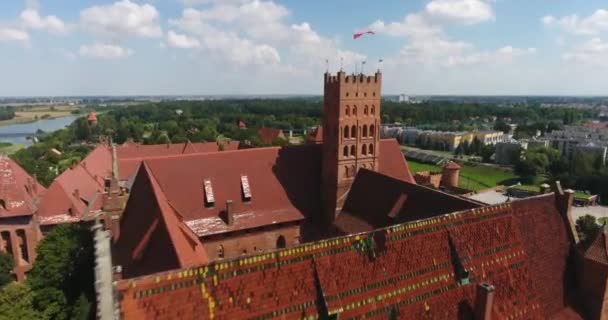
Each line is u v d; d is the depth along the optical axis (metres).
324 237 60.59
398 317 26.61
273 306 23.22
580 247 35.12
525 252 33.50
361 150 60.94
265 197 58.44
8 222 62.41
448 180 100.88
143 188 47.03
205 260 39.03
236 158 58.75
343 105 57.41
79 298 44.91
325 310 24.39
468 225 32.06
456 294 29.20
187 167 54.78
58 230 53.06
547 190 41.22
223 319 21.80
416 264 28.70
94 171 85.38
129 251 43.12
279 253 24.39
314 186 62.97
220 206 54.94
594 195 133.25
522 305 31.25
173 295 21.00
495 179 166.50
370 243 27.58
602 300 32.50
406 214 46.72
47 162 170.50
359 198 55.81
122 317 19.61
